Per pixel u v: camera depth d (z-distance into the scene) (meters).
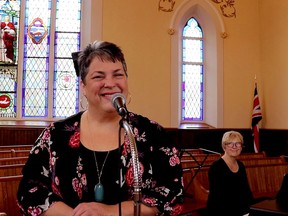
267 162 5.79
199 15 9.06
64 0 8.74
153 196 1.52
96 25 8.22
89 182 1.50
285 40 8.05
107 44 1.56
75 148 1.55
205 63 9.11
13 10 8.52
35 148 1.59
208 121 8.98
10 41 8.45
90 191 1.50
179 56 8.71
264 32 8.80
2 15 8.46
